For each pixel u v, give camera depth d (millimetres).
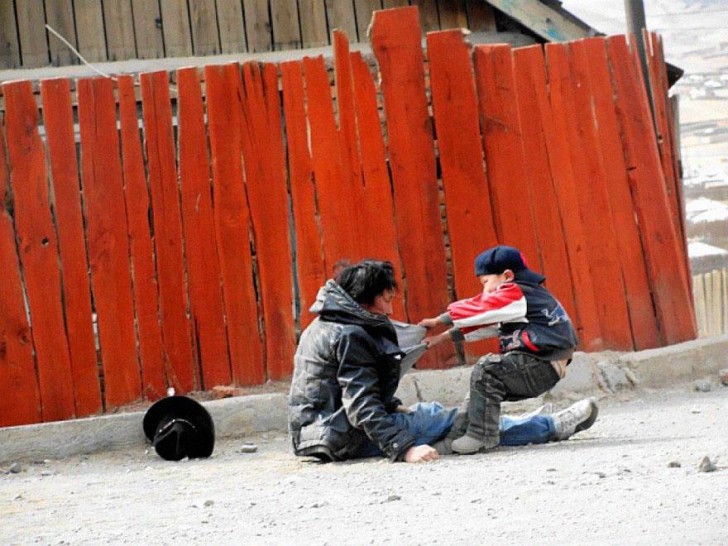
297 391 24391
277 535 17234
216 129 31688
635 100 34094
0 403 30547
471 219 32656
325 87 32250
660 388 32875
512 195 32938
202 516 19203
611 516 16750
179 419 27172
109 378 30984
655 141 34438
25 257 30797
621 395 32188
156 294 31312
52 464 28281
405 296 32344
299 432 24234
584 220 33500
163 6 41688
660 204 34188
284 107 32188
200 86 31828
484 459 23047
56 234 30984
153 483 23781
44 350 30766
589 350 33250
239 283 31688
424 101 32719
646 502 17453
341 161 32219
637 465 20766
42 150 30984
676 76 39812
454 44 32875
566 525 16422
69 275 30969
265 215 31859
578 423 24625
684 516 16391
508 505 18125
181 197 31531
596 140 33719
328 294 24203
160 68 41312
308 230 32000
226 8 41969
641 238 34062
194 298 31453
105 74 41062
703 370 33906
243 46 42000
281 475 23297
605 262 33594
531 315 23891
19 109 30969
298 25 42312
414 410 24156
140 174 31391
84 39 41250
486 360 23891
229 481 23203
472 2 42719
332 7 42531
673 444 23203
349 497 19938
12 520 20391
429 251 32438
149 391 31188
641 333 33844
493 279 24172
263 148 31922
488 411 23781
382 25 32688
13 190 30812
